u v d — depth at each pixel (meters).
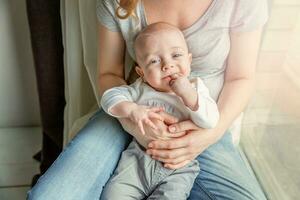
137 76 1.17
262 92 1.29
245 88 1.04
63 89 1.46
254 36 1.01
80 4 1.17
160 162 0.97
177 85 0.89
